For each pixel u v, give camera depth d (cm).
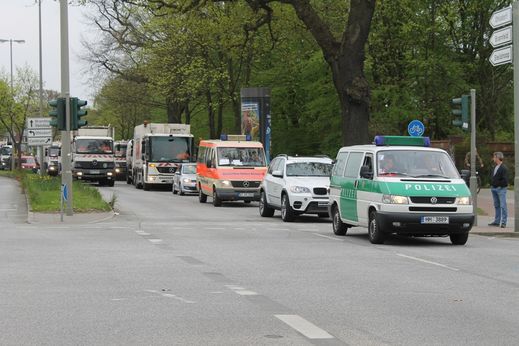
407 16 5953
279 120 7300
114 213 3284
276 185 3170
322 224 2942
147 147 6247
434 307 1202
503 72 6481
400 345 943
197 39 6625
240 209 3912
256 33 5341
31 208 3353
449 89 6294
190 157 6316
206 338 973
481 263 1766
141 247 2058
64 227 2703
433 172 2216
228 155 4131
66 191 3112
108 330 1019
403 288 1388
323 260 1794
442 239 2389
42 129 5800
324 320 1093
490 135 6500
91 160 6912
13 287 1377
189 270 1608
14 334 995
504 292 1352
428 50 6303
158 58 7106
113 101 8825
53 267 1648
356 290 1360
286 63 6831
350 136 3800
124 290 1346
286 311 1159
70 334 995
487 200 4397
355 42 3788
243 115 5622
